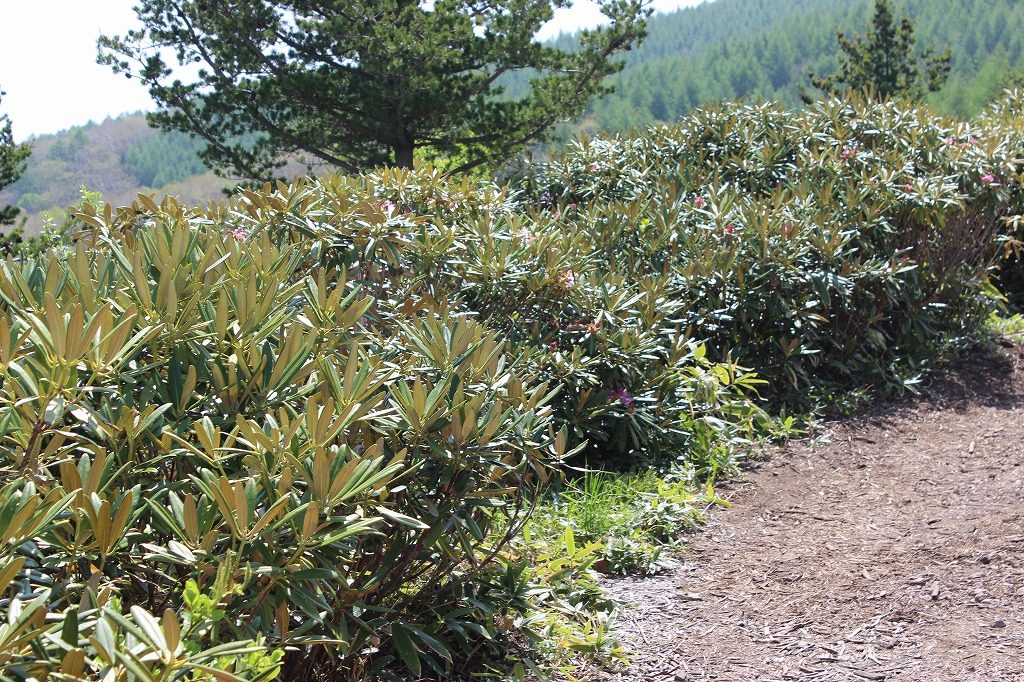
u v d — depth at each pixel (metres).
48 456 2.17
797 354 6.26
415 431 2.65
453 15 17.97
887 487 4.82
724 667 3.20
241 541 2.11
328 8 18.39
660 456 5.22
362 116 18.34
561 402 4.94
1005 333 7.33
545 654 3.21
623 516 4.32
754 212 6.36
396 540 2.70
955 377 6.54
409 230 4.83
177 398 2.50
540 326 5.25
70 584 1.96
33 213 141.00
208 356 2.66
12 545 1.77
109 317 2.37
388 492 2.49
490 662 3.09
